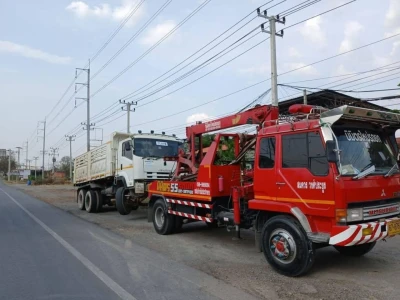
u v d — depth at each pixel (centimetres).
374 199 568
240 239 923
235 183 843
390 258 701
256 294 512
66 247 826
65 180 7575
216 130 902
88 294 515
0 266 664
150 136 1358
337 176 534
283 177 615
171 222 987
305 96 1936
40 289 538
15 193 3328
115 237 959
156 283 562
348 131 586
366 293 512
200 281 572
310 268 616
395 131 670
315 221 573
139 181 1291
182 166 1040
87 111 4222
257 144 675
